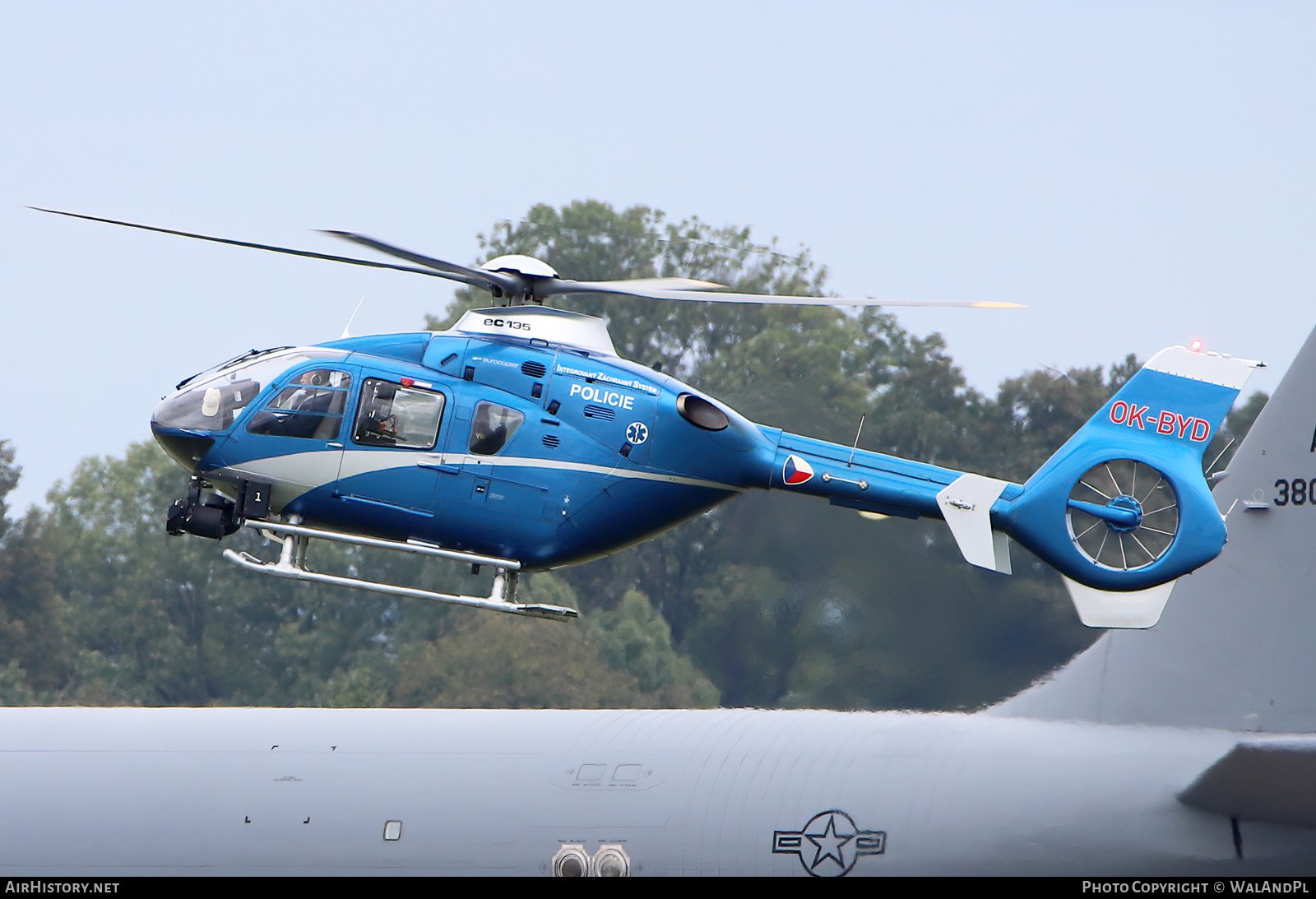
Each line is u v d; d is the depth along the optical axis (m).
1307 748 44.72
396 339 50.75
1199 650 51.94
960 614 97.62
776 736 52.44
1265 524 52.47
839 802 49.81
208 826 52.94
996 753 50.25
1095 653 53.12
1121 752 49.75
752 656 104.75
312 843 52.25
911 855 48.94
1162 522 78.00
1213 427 49.28
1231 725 51.09
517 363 49.94
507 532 49.66
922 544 101.75
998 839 48.59
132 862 53.03
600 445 49.69
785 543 107.38
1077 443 49.91
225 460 49.75
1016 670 94.69
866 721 52.97
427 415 49.53
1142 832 47.88
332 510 49.78
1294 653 51.03
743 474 50.41
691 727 53.59
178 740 55.53
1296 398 53.06
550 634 118.06
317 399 49.53
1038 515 49.66
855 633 99.25
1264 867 47.06
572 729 54.25
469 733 54.56
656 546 120.31
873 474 50.25
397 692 119.06
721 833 50.03
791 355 126.25
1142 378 49.94
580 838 50.75
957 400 121.25
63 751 55.38
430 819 51.84
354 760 53.81
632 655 113.81
